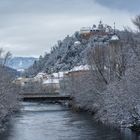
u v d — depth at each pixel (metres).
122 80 58.78
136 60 54.81
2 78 77.12
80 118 83.50
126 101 54.28
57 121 79.94
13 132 62.25
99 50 82.62
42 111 112.06
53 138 54.03
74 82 119.75
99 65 80.62
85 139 51.62
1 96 69.25
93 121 74.50
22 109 118.50
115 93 57.75
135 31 55.72
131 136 51.75
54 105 149.88
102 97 71.56
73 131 61.00
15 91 103.75
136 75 53.59
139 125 55.31
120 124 57.72
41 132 61.72
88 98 91.75
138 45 54.56
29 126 71.38
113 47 77.44
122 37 66.75
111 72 76.81
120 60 72.56
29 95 147.12
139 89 53.22
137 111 54.06
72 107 120.00
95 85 83.81
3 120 74.81
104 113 68.06
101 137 52.41
